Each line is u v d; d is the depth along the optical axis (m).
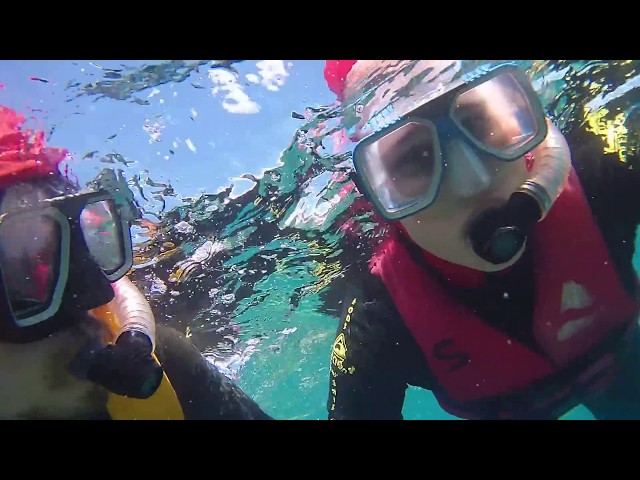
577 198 0.50
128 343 0.32
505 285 0.49
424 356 0.53
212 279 0.86
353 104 0.58
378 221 0.75
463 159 0.44
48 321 0.30
